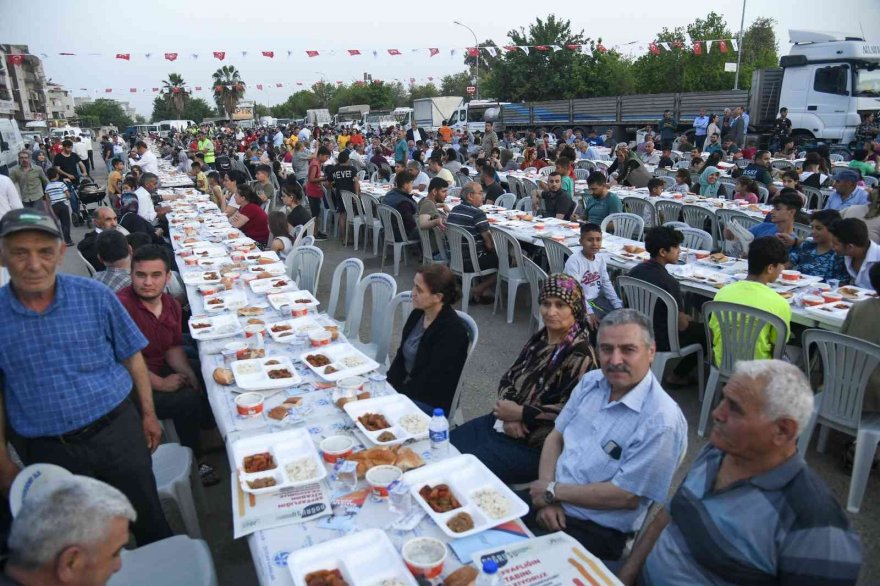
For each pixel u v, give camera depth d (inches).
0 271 145.3
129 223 272.2
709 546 65.4
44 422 84.7
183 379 137.9
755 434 61.9
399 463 84.2
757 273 146.6
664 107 808.3
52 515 52.7
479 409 168.9
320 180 412.5
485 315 247.0
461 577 61.3
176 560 83.6
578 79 1155.3
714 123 673.0
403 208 304.2
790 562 59.2
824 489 61.2
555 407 105.3
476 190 250.5
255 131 1459.2
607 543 86.4
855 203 278.1
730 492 65.8
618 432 87.7
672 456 83.4
